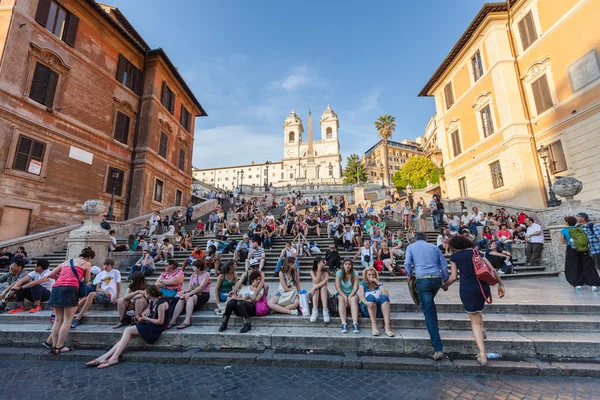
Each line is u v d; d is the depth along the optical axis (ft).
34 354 14.94
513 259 32.35
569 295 19.25
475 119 66.54
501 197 58.18
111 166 55.52
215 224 50.31
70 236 26.05
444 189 116.67
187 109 83.66
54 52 44.98
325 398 10.69
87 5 51.34
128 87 61.46
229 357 14.15
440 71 78.28
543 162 50.47
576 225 21.94
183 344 15.79
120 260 32.19
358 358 13.71
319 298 17.60
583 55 47.11
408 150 304.91
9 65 39.09
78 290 15.97
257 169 304.50
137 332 15.31
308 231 48.73
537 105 54.85
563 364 12.60
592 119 45.16
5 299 20.02
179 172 76.74
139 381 12.29
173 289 18.54
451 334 14.98
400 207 64.13
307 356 14.03
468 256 13.56
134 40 60.90
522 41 58.39
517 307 16.96
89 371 13.34
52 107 44.78
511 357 13.41
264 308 17.30
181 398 10.82
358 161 211.20
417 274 14.06
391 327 16.02
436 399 10.46
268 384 11.87
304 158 286.05
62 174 45.68
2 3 40.40
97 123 53.06
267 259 35.32
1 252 32.65
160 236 44.98
